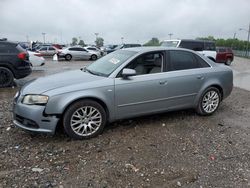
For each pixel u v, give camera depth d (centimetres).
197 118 606
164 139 487
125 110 511
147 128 535
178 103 571
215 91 621
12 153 421
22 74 994
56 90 453
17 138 476
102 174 369
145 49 548
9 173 366
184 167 393
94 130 485
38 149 437
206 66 610
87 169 381
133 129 528
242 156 432
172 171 381
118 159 411
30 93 457
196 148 455
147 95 526
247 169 393
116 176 365
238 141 490
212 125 568
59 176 362
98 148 445
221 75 623
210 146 465
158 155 426
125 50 576
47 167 384
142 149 445
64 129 464
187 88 573
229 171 386
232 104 757
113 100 493
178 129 537
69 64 2245
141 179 361
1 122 551
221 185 352
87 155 421
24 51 1008
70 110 458
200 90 595
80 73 541
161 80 537
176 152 438
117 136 494
